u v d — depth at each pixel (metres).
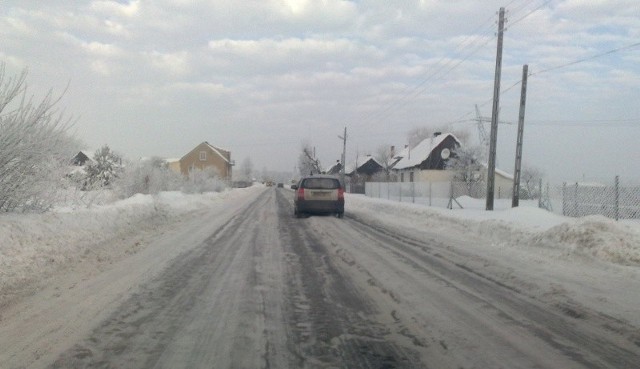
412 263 10.08
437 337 5.45
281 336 5.45
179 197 29.06
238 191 60.12
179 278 8.39
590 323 5.92
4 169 10.00
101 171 30.47
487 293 7.46
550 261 10.24
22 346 4.99
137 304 6.66
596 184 20.12
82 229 11.54
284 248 12.12
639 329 5.68
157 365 4.57
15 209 10.78
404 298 7.16
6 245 8.41
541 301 6.98
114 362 4.62
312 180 21.67
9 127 9.69
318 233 15.51
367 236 14.79
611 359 4.79
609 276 8.66
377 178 72.00
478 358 4.82
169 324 5.81
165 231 15.33
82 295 7.04
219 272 8.98
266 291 7.56
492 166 22.55
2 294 6.90
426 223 18.81
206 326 5.77
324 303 6.88
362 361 4.75
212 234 14.82
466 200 33.47
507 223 14.72
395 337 5.45
